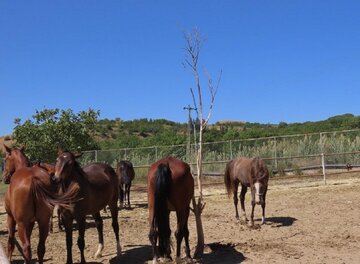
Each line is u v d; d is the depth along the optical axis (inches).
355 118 1824.6
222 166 1081.4
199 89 405.1
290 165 1045.8
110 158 1128.2
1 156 1457.9
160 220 306.0
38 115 835.4
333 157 1053.2
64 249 413.7
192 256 360.2
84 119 850.1
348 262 329.4
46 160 822.5
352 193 710.5
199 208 369.1
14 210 286.0
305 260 337.4
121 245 420.2
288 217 541.6
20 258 378.6
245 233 455.5
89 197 335.3
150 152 1176.2
